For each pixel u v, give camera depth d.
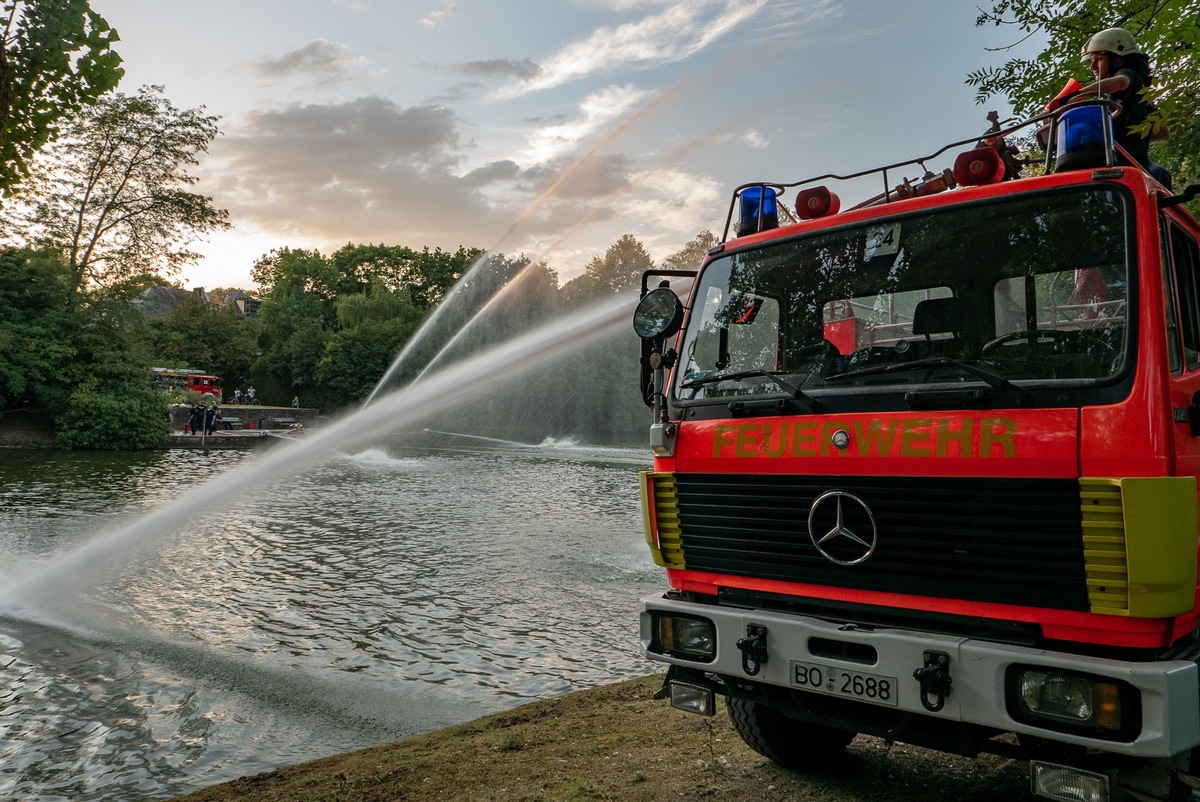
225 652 9.59
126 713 7.56
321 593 12.66
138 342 47.88
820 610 3.92
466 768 5.21
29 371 43.69
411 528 19.09
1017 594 3.36
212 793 5.19
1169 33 5.88
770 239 4.61
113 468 33.56
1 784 6.07
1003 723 3.25
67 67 7.62
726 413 4.30
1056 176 3.76
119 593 12.59
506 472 34.62
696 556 4.34
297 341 85.19
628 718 6.13
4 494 24.28
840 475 3.78
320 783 5.15
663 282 4.73
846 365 4.06
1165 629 3.16
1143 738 2.99
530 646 9.91
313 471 34.81
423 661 9.28
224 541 17.23
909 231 4.12
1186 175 8.57
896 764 5.05
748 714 4.77
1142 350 3.28
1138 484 3.08
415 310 87.62
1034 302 3.67
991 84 9.34
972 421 3.48
